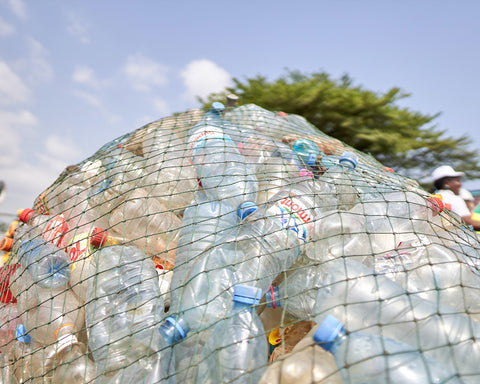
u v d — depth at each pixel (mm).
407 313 1185
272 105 6691
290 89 6598
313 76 6879
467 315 1211
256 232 1535
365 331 1178
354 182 1858
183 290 1408
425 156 6816
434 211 1725
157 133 2355
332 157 2223
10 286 1827
